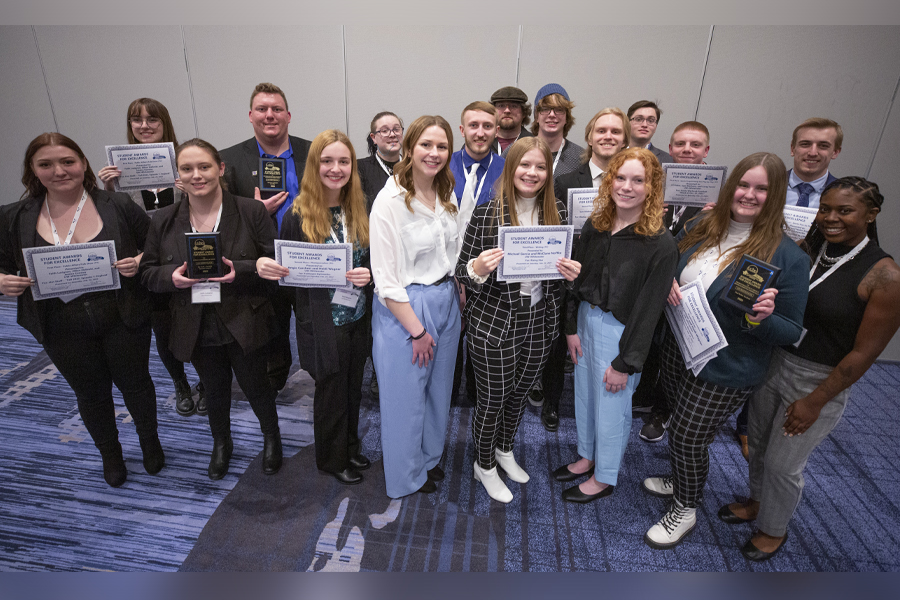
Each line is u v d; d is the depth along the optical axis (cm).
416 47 350
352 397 209
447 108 361
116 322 184
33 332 174
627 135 229
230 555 180
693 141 242
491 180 242
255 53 362
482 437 200
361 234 180
